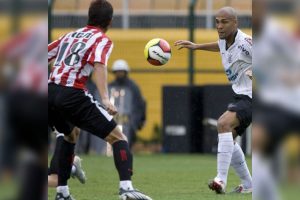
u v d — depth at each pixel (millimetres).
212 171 41688
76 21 70438
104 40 23922
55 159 29625
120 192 24031
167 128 59062
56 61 24109
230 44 29141
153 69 65938
